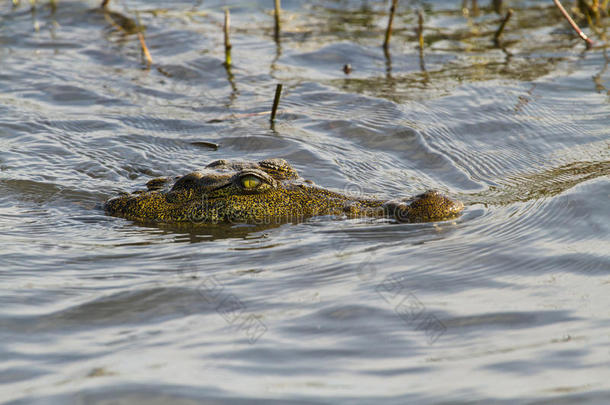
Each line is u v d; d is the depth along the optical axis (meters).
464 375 14.45
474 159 30.30
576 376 14.27
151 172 29.17
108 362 15.21
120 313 17.66
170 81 39.53
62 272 20.25
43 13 48.62
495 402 13.40
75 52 42.97
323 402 13.50
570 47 43.66
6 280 19.50
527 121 33.84
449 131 32.91
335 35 46.41
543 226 22.81
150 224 24.64
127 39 45.03
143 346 15.97
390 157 30.56
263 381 14.34
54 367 15.04
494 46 44.25
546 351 15.32
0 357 15.43
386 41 44.09
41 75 39.44
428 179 28.45
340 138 32.44
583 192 25.16
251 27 47.69
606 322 16.52
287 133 32.75
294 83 39.28
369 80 39.50
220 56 42.75
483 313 17.25
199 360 15.23
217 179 25.02
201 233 23.70
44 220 24.75
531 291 18.44
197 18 48.94
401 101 36.25
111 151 30.95
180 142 32.19
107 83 38.97
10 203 26.05
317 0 53.19
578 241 21.52
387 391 13.88
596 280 18.88
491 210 24.80
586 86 37.84
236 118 34.75
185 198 25.22
